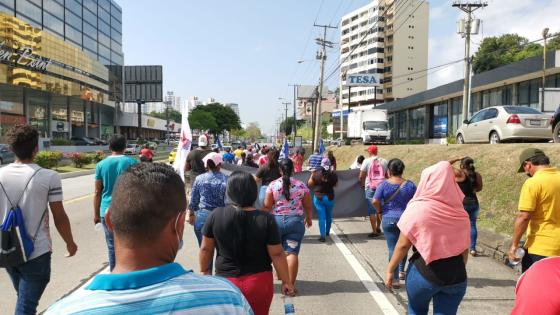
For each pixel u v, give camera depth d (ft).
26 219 12.11
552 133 45.11
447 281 11.85
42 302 18.83
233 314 4.75
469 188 24.97
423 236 11.85
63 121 218.59
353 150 99.14
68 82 201.46
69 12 227.20
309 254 27.12
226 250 12.64
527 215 14.38
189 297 4.59
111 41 294.05
